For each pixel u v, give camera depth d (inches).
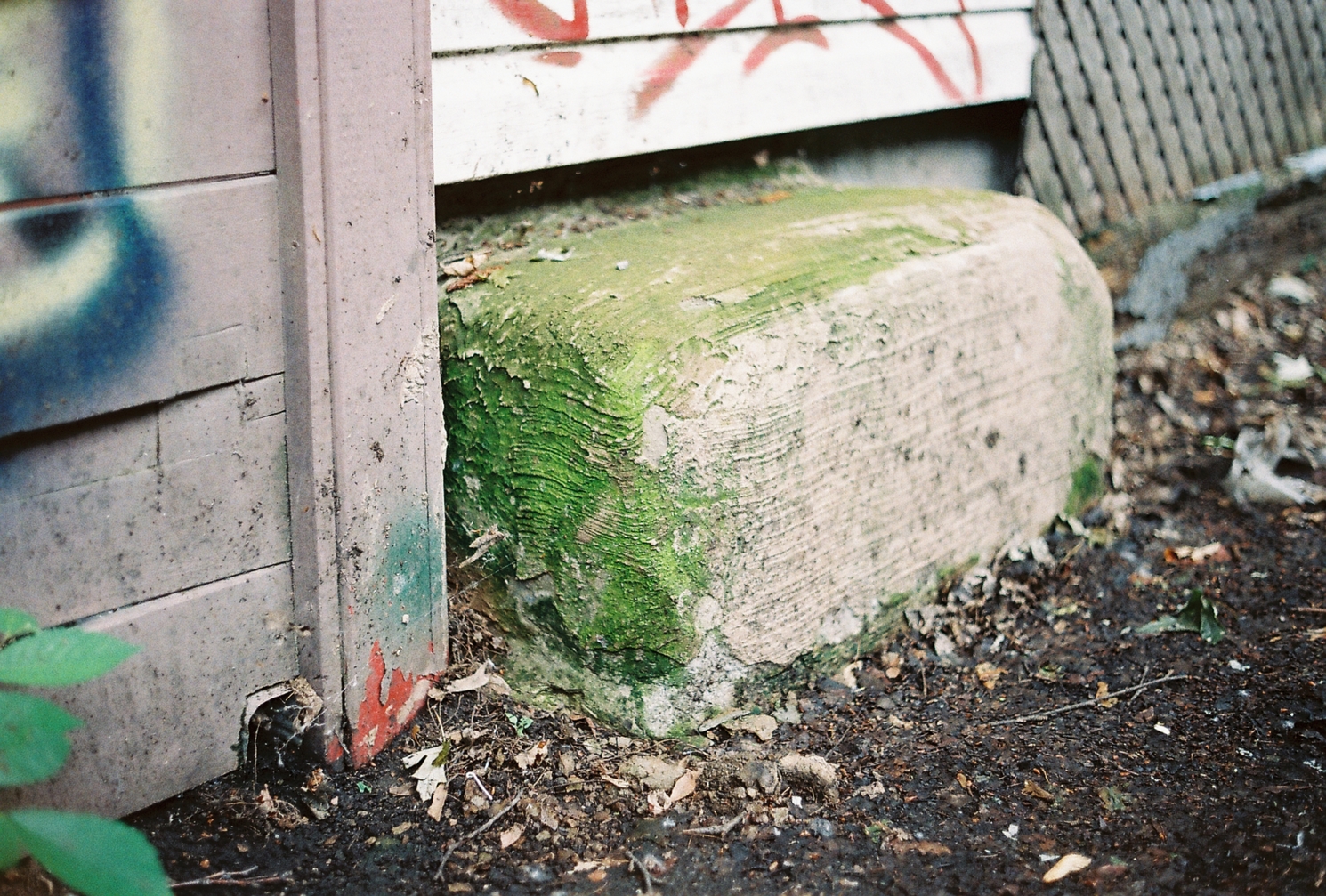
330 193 76.6
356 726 88.7
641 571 89.0
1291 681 106.3
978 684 107.7
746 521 92.4
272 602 84.4
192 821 82.7
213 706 83.0
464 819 86.0
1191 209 185.2
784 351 93.8
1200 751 97.3
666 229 116.3
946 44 150.3
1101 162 175.3
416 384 86.4
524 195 116.0
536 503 93.2
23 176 65.5
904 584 110.9
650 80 118.2
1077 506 136.0
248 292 76.9
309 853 81.9
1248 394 168.6
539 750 91.9
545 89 109.3
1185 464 150.2
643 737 94.0
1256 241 195.5
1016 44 160.1
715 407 88.4
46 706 61.1
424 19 80.0
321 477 81.6
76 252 68.3
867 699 103.7
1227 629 116.4
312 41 73.5
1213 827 87.8
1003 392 118.4
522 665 98.0
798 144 144.4
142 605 77.3
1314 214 203.8
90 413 70.9
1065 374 127.7
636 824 86.7
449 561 102.0
